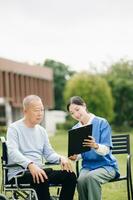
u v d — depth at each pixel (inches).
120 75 2699.3
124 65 2790.4
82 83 2396.7
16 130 270.7
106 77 2669.8
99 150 270.8
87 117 286.7
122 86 2527.1
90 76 2411.4
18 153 261.6
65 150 830.5
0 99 1814.7
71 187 269.3
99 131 282.8
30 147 272.1
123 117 2539.4
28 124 273.3
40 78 2357.3
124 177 288.2
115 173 283.1
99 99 2370.8
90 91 2379.4
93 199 272.1
